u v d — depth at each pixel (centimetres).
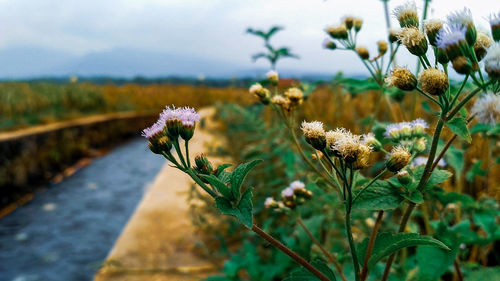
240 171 10
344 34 17
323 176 14
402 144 12
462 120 9
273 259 21
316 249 18
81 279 33
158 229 31
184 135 10
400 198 10
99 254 37
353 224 20
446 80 9
